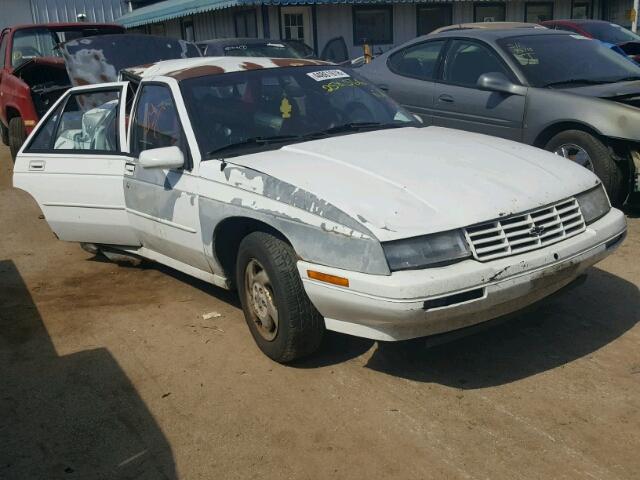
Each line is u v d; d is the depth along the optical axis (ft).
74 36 34.81
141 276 18.89
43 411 12.19
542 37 23.99
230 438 11.01
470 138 14.76
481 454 10.16
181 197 14.48
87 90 18.37
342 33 55.88
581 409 11.13
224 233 13.96
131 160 16.31
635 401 11.27
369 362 13.11
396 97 25.88
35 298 17.78
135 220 16.49
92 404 12.32
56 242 22.86
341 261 11.09
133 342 14.70
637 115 19.20
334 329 11.91
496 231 11.19
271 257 12.34
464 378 12.33
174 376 13.11
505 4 63.00
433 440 10.56
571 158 20.85
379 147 13.75
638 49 36.76
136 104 16.61
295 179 12.25
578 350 13.07
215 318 15.60
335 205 11.33
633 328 13.79
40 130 19.17
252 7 54.70
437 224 10.89
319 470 10.07
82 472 10.41
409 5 58.39
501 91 22.04
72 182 17.60
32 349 14.73
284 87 16.03
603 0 68.08
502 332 13.98
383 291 10.57
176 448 10.84
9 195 29.84
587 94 20.66
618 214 13.20
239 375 12.94
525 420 10.93
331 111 15.83
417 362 12.99
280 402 11.93
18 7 73.00
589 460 9.87
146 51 28.68
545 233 11.69
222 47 37.91
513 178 12.28
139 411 11.98
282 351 12.72
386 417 11.26
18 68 31.81
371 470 9.97
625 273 16.61
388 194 11.48
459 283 10.65
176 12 57.93
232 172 13.28
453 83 23.91
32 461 10.74
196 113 14.76
